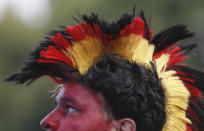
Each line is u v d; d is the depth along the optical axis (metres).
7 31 68.00
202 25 48.81
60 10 51.75
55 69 7.02
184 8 51.06
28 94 57.81
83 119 6.62
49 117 6.80
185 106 7.05
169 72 7.14
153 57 7.20
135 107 6.66
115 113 6.64
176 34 7.36
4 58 66.00
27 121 59.06
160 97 6.88
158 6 49.66
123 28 6.84
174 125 6.94
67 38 6.84
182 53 7.51
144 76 6.79
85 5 47.25
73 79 6.74
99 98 6.64
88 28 6.81
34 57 7.04
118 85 6.62
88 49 6.80
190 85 7.47
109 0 46.69
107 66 6.69
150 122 6.73
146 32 7.16
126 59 6.84
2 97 59.12
